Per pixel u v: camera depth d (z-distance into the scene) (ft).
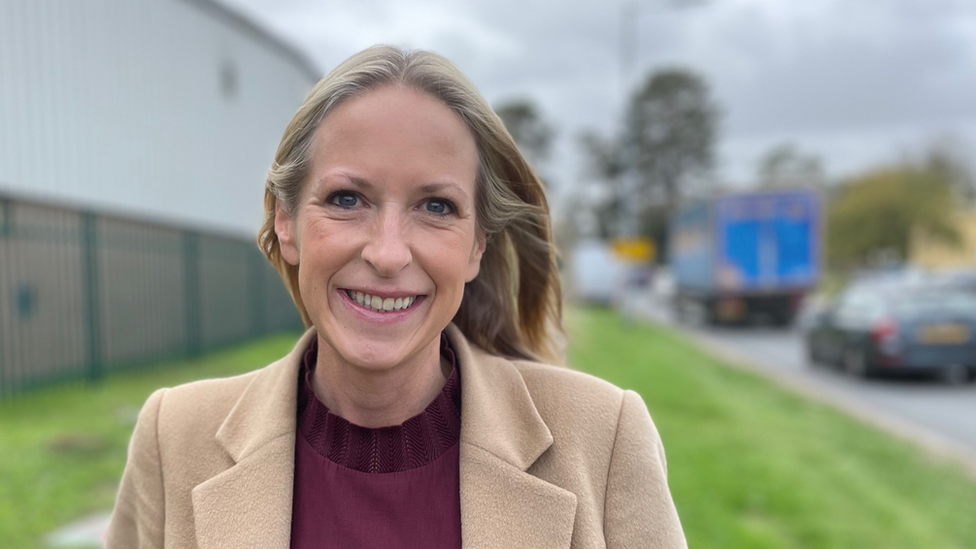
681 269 74.59
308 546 4.00
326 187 3.80
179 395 4.71
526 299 5.27
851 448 19.08
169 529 4.26
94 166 33.12
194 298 34.88
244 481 4.13
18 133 28.48
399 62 3.89
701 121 213.66
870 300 33.55
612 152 197.47
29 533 11.85
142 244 30.89
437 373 4.44
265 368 4.72
